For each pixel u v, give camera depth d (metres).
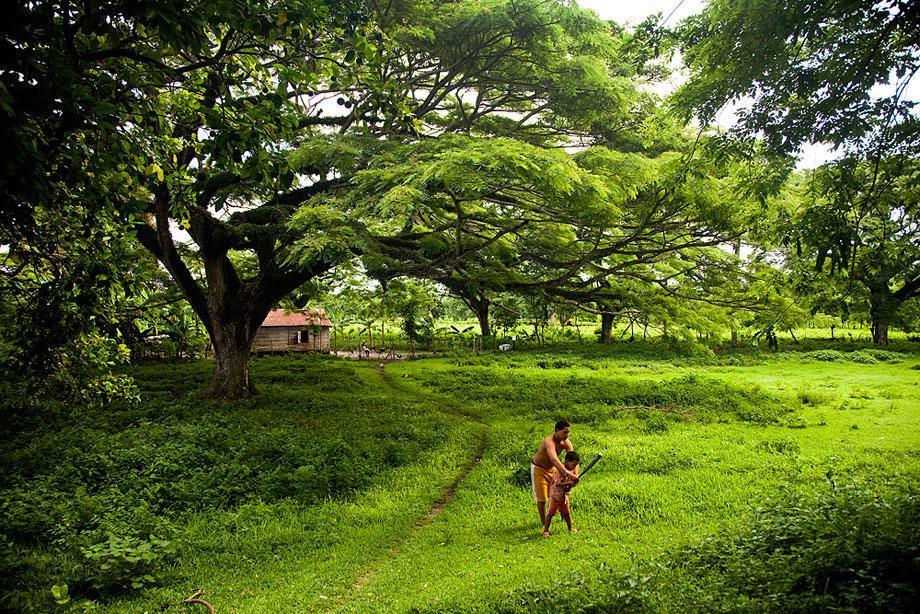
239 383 18.61
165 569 6.91
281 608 6.00
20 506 7.94
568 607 5.03
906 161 6.06
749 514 7.14
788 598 4.45
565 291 19.48
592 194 11.36
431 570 6.74
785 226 6.58
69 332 7.49
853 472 9.49
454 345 43.62
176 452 10.87
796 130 6.42
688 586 5.17
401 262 16.66
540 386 21.03
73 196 6.34
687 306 18.78
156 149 6.32
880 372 24.33
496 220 15.57
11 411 13.72
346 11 5.87
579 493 9.15
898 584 4.10
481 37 13.63
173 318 27.20
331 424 14.70
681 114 7.25
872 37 5.62
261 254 17.86
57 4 4.67
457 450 12.48
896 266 6.87
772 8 5.73
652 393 18.09
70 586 6.28
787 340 39.97
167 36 4.51
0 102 3.56
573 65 13.70
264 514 8.75
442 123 17.89
